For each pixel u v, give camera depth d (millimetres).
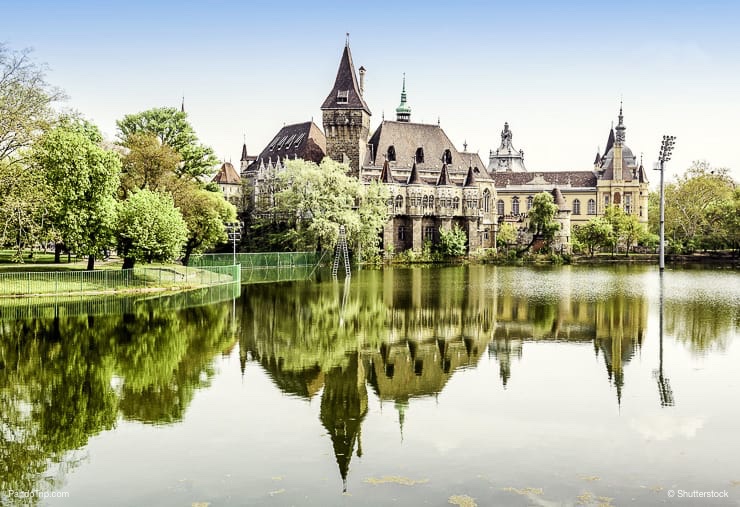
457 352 35062
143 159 80625
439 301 58438
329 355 34125
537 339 38875
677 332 40625
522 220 177750
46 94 61469
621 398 25766
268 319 46500
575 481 18047
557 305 54969
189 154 98312
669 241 148125
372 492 17484
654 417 23297
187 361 32344
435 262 135875
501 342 37938
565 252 153125
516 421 23016
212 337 39000
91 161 62250
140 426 22531
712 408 24281
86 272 63750
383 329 42500
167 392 26672
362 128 145500
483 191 162125
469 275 95062
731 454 19812
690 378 28781
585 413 23844
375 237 122188
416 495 17297
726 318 46438
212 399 25719
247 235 131125
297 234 110875
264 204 145625
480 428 22328
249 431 22078
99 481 18188
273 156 166625
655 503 16781
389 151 153625
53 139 60031
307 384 28109
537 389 27281
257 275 92562
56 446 20688
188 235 82812
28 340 37500
